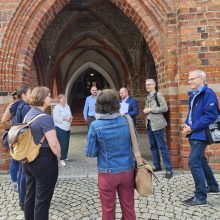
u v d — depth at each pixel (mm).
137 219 3922
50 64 13734
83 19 12219
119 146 2947
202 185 4289
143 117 13680
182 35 5984
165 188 5082
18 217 4176
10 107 4430
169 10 6270
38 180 3318
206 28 5945
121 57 14086
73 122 18781
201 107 4238
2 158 6527
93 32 13211
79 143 11570
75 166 7172
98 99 2971
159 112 5805
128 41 13086
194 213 4055
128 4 6527
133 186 3059
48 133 3244
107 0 10734
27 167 3414
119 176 2947
